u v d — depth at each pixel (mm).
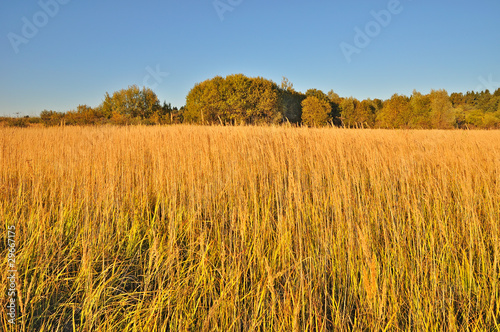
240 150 4930
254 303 2197
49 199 4086
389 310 2129
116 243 3451
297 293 2221
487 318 2102
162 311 2311
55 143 6109
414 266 2613
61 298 2449
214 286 2475
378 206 3314
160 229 3627
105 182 4312
